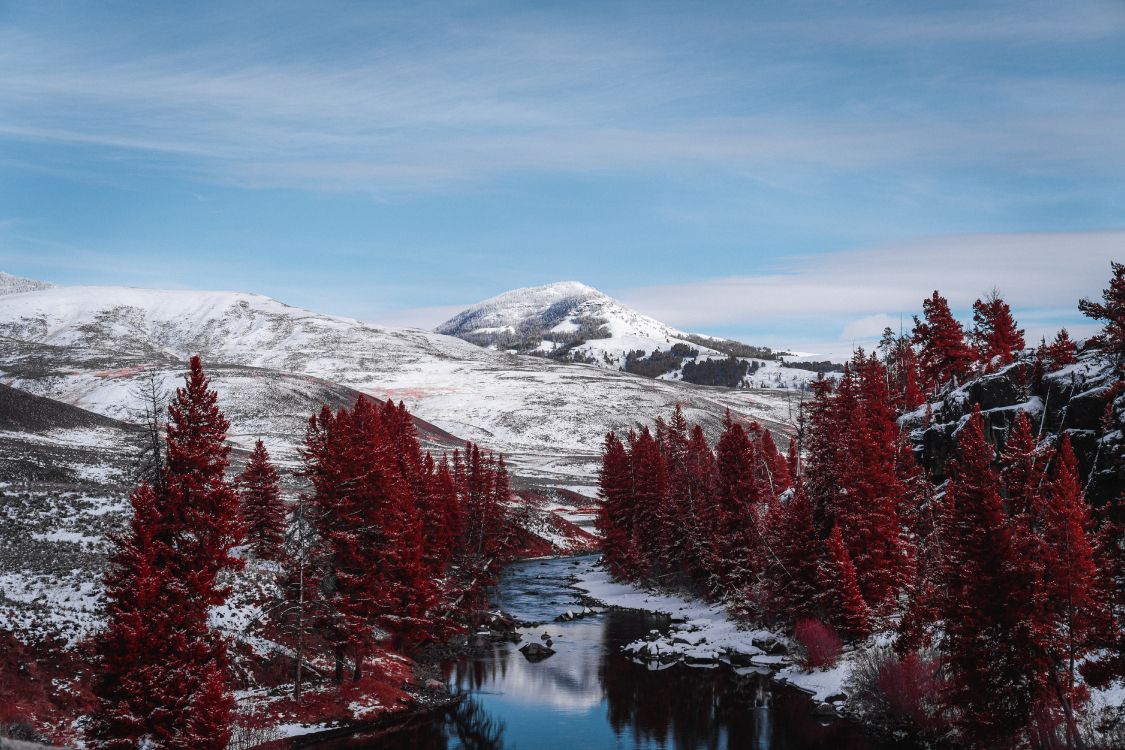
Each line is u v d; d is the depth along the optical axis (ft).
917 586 148.66
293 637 153.58
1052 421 157.17
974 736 105.50
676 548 260.01
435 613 173.47
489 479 262.67
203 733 93.76
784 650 176.35
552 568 319.88
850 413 202.59
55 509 182.60
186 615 100.22
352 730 129.59
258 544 181.47
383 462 147.43
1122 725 94.38
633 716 138.82
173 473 106.83
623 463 296.10
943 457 180.96
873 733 125.90
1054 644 96.53
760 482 239.30
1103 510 126.31
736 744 124.16
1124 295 149.28
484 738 127.65
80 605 141.08
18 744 68.59
